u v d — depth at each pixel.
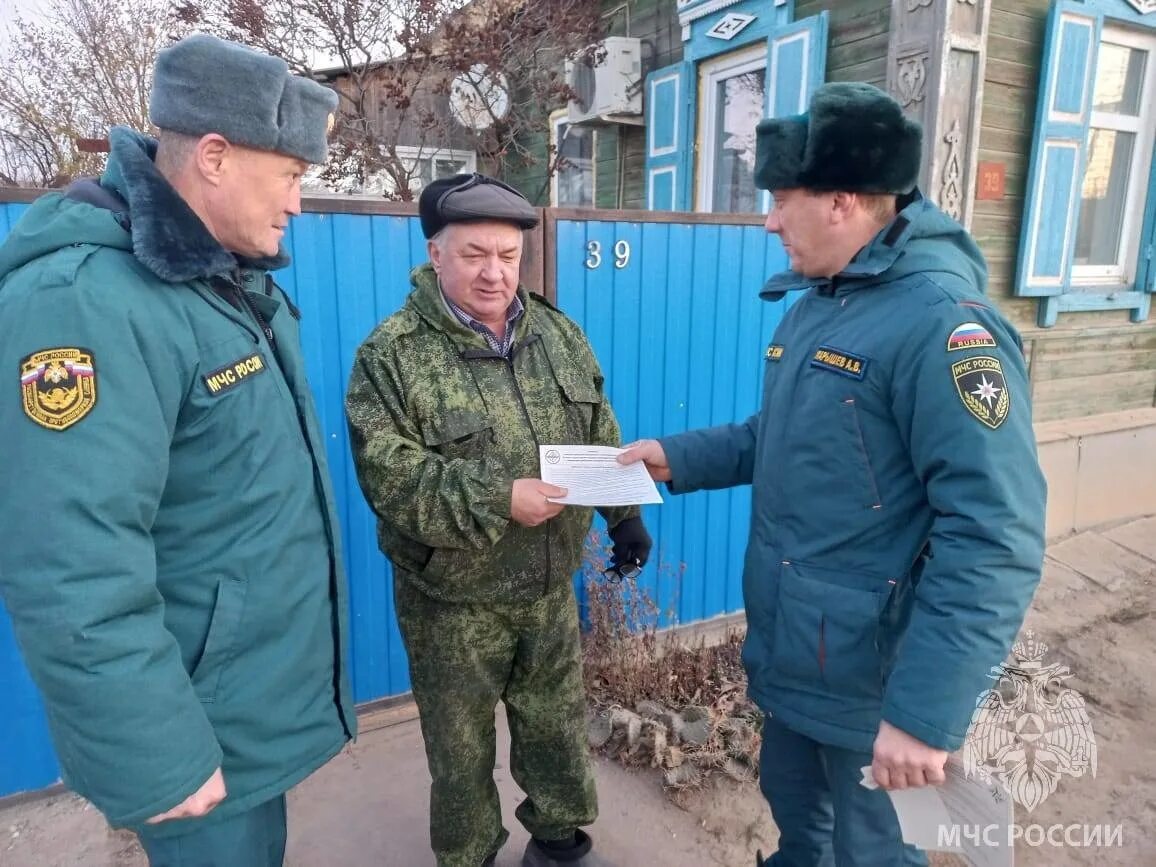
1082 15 3.86
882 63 3.76
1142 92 4.54
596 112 5.59
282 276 2.33
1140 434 4.58
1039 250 4.09
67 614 0.97
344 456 2.53
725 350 3.13
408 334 1.64
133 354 1.06
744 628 3.32
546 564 1.74
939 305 1.28
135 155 1.14
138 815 1.03
